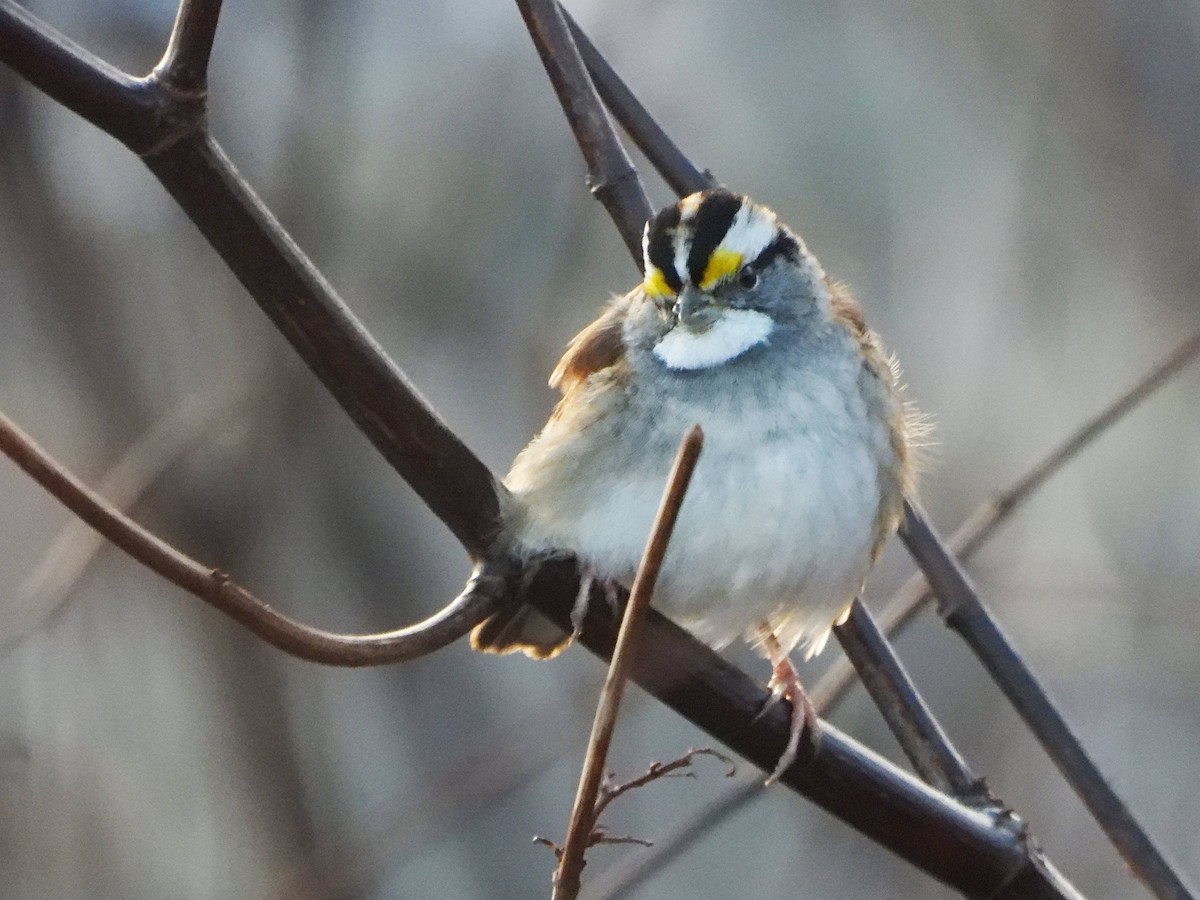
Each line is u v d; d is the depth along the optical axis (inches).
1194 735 515.2
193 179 206.2
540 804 521.3
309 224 431.2
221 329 449.1
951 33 560.7
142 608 480.1
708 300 306.8
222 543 426.9
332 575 477.7
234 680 445.7
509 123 519.2
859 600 307.9
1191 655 514.6
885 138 584.1
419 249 508.4
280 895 414.0
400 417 225.8
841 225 578.9
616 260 527.2
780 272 311.3
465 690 511.5
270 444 440.1
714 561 296.2
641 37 534.6
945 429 539.5
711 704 256.1
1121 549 525.3
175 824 469.7
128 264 458.6
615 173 303.9
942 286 568.7
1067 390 534.9
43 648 459.5
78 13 439.8
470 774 421.1
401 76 513.0
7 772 437.7
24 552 496.1
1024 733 507.8
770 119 591.5
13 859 436.1
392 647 206.5
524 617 286.8
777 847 519.2
